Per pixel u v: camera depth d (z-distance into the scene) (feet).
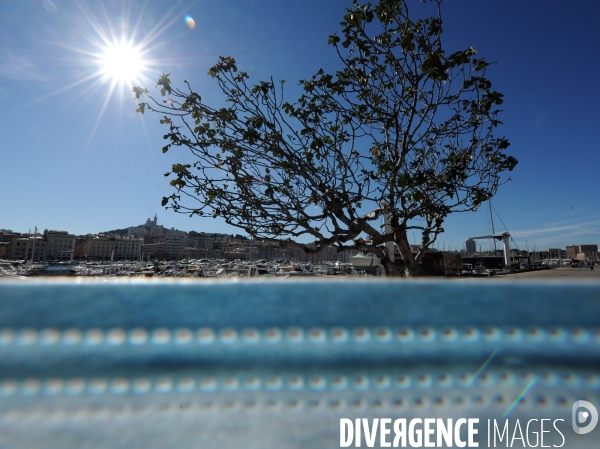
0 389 2.20
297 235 17.85
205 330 2.43
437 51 15.29
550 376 2.43
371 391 2.38
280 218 16.66
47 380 2.24
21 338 2.29
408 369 2.42
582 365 2.43
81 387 2.25
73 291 2.43
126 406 2.25
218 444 2.22
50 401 2.22
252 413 2.29
